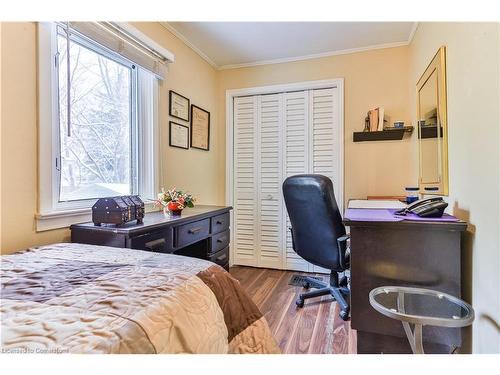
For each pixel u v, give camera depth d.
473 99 1.19
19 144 1.27
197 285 0.84
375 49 2.76
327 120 2.97
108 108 1.87
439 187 1.65
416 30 2.33
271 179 3.20
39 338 0.54
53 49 1.42
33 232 1.32
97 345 0.53
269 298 2.40
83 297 0.71
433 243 1.24
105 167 1.84
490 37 1.05
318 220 2.07
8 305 0.66
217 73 3.31
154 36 2.20
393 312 0.95
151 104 2.18
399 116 2.70
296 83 3.03
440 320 0.89
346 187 2.87
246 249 3.31
